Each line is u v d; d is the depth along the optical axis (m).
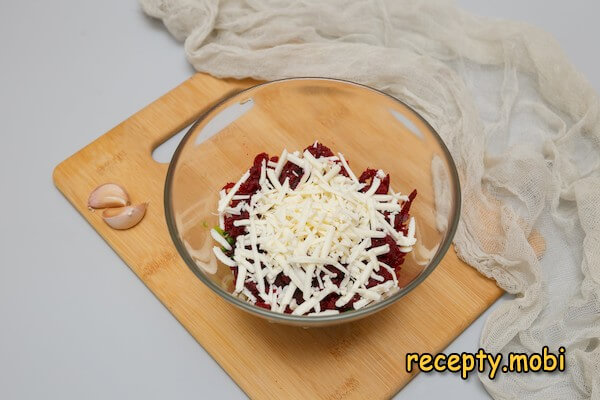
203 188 0.61
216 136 0.62
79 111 0.71
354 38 0.73
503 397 0.57
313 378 0.57
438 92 0.68
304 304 0.54
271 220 0.56
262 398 0.56
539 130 0.67
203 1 0.72
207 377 0.59
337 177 0.59
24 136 0.69
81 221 0.65
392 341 0.58
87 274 0.63
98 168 0.66
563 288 0.60
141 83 0.72
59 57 0.74
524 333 0.58
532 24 0.73
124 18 0.76
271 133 0.66
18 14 0.76
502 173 0.64
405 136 0.63
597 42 0.74
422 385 0.58
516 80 0.69
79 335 0.61
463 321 0.59
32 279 0.63
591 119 0.66
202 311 0.59
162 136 0.67
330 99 0.65
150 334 0.60
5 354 0.60
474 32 0.71
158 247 0.62
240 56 0.70
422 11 0.72
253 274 0.56
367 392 0.56
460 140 0.66
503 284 0.60
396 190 0.62
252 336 0.58
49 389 0.59
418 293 0.60
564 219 0.62
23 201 0.66
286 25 0.72
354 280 0.56
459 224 0.62
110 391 0.58
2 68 0.73
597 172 0.65
